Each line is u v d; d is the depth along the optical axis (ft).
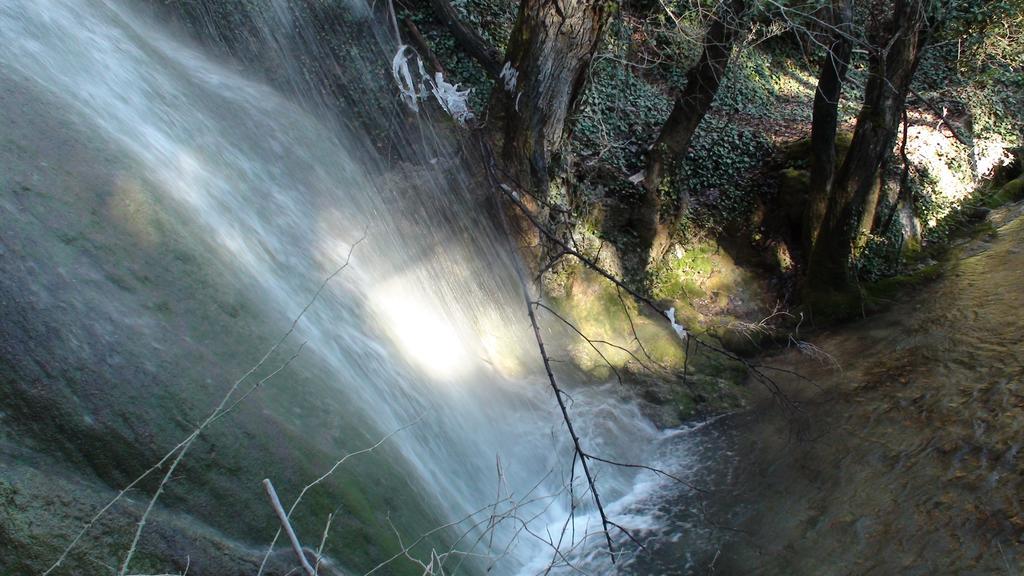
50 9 23.72
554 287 34.19
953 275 41.22
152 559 15.19
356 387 22.06
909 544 22.57
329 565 17.17
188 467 16.57
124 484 15.87
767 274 41.22
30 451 15.17
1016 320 34.73
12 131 18.49
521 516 25.05
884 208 42.45
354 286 26.63
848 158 37.86
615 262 36.96
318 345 21.95
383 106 35.29
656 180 38.14
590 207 37.09
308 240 26.71
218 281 19.92
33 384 15.66
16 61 20.77
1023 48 56.18
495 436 27.48
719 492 26.91
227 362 18.67
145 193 19.98
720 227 41.47
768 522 24.62
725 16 37.32
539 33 29.96
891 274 42.11
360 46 35.91
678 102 38.06
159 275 18.86
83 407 15.97
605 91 43.21
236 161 26.71
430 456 23.39
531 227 32.73
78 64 23.11
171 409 16.98
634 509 26.50
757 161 44.24
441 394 26.27
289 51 34.55
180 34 33.06
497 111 32.14
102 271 17.84
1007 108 54.29
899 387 31.40
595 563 23.56
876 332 36.91
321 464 18.54
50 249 17.26
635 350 34.65
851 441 28.35
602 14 30.07
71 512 14.84
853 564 22.16
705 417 32.40
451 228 32.63
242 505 16.90
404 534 19.25
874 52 36.52
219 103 28.60
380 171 34.32
